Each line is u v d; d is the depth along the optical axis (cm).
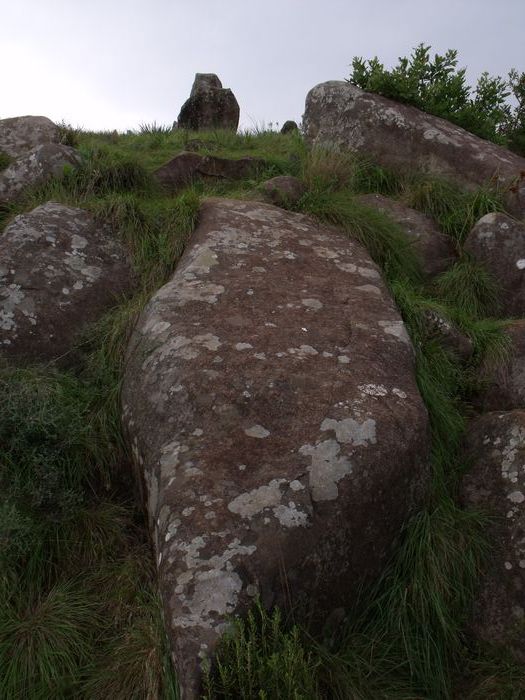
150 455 311
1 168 615
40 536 304
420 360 384
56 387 360
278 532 260
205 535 258
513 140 814
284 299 398
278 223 492
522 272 497
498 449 337
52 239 447
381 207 565
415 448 309
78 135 846
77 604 288
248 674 224
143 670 255
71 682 261
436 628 288
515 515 311
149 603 287
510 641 286
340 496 277
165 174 633
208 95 1328
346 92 682
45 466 319
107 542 315
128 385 354
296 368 337
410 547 297
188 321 371
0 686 255
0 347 391
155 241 472
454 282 498
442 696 275
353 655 266
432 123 663
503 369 412
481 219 529
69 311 416
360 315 392
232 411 312
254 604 244
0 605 278
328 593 269
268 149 808
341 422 303
